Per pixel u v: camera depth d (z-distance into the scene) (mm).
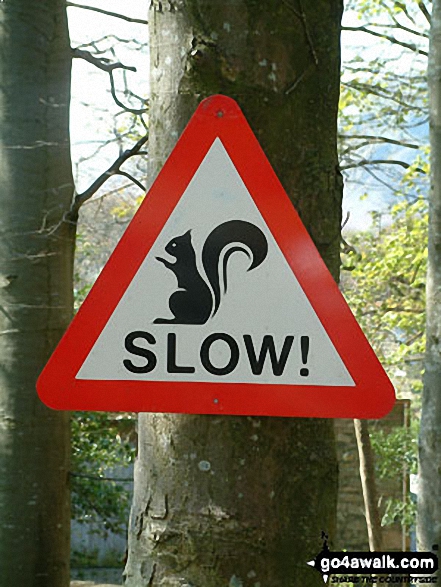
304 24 3842
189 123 3471
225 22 3740
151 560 3715
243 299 3449
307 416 3441
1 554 9305
